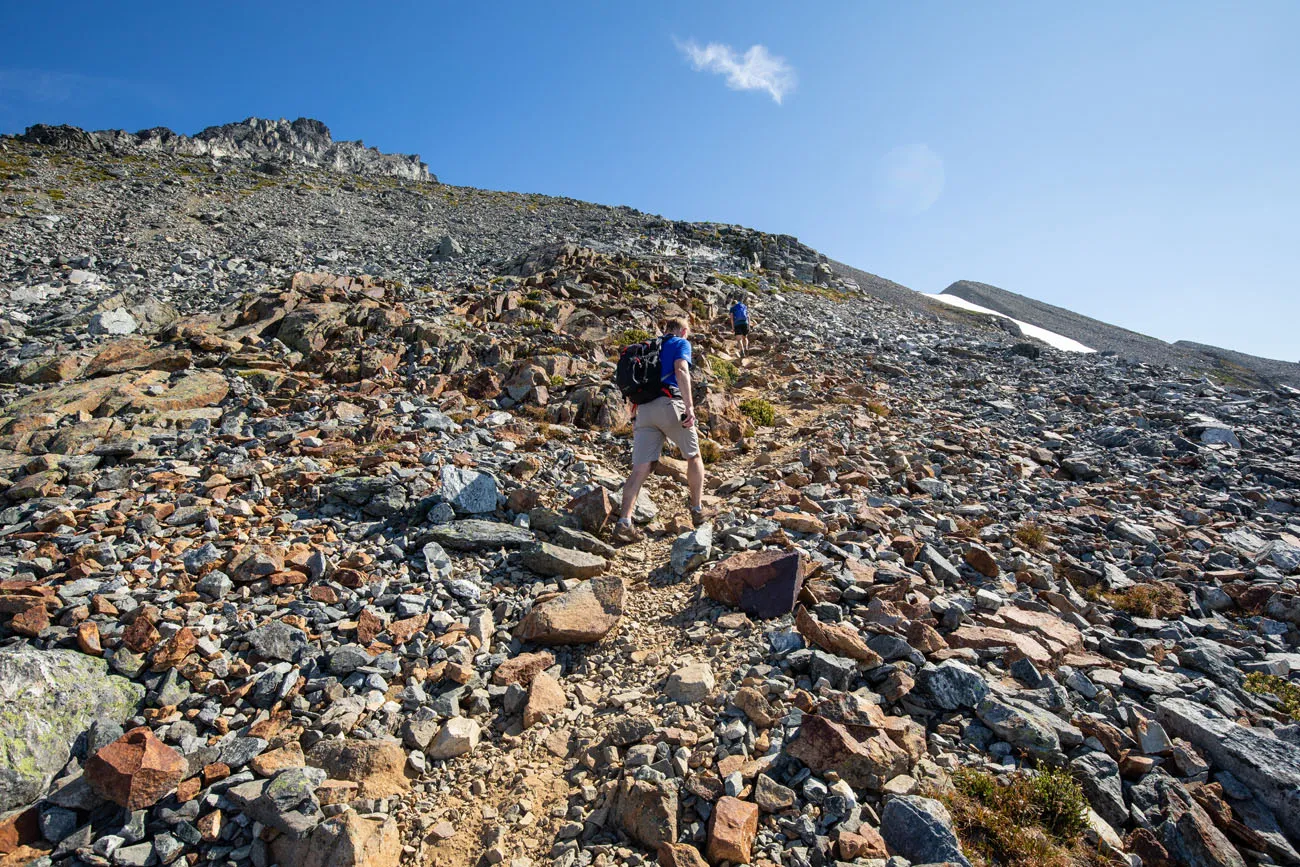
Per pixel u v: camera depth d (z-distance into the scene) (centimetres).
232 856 387
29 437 944
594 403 1286
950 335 4156
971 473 1145
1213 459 1296
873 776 411
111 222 3825
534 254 3456
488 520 796
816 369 2116
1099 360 2914
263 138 10950
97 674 479
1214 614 702
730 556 689
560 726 499
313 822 394
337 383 1359
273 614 582
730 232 7612
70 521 692
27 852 377
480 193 9506
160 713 466
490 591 674
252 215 4903
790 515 823
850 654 529
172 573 616
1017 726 453
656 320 2305
